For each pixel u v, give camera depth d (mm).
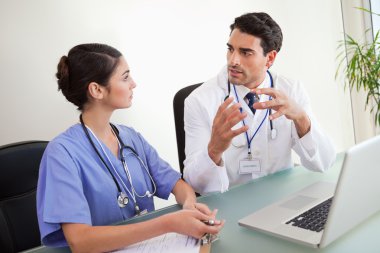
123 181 1285
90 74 1178
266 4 3057
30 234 1351
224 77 1741
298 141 1507
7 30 2076
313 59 3344
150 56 2570
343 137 3604
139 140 1470
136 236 934
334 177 1379
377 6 3260
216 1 2822
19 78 2129
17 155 1346
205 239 923
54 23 2213
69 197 1041
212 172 1360
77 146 1198
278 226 955
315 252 826
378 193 926
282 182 1363
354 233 894
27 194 1364
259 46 1517
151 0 2543
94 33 2348
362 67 2977
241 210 1126
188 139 1682
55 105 2250
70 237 977
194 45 2758
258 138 1651
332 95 3498
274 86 1744
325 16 3385
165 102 2664
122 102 1234
